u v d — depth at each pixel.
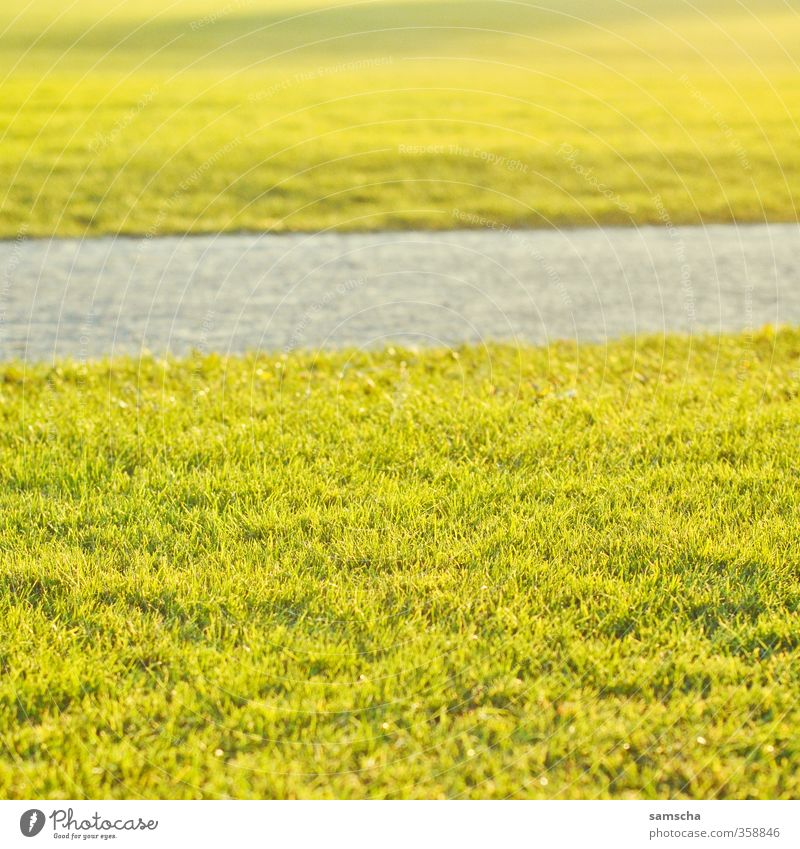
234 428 4.96
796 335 6.85
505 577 3.67
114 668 3.18
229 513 4.17
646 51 20.94
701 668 3.19
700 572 3.71
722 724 3.00
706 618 3.49
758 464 4.64
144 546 3.88
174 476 4.46
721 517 4.11
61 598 3.56
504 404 5.39
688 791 2.86
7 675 3.14
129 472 4.61
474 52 20.70
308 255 9.45
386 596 3.59
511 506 4.19
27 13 23.58
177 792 2.84
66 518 4.08
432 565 3.79
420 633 3.37
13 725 2.99
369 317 7.55
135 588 3.60
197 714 3.02
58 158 12.17
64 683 3.10
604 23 23.66
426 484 4.39
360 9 24.61
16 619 3.41
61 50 20.20
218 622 3.42
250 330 7.24
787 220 10.97
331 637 3.35
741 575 3.71
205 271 8.88
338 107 15.79
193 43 20.97
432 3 25.55
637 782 2.87
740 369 6.16
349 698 3.09
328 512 4.15
